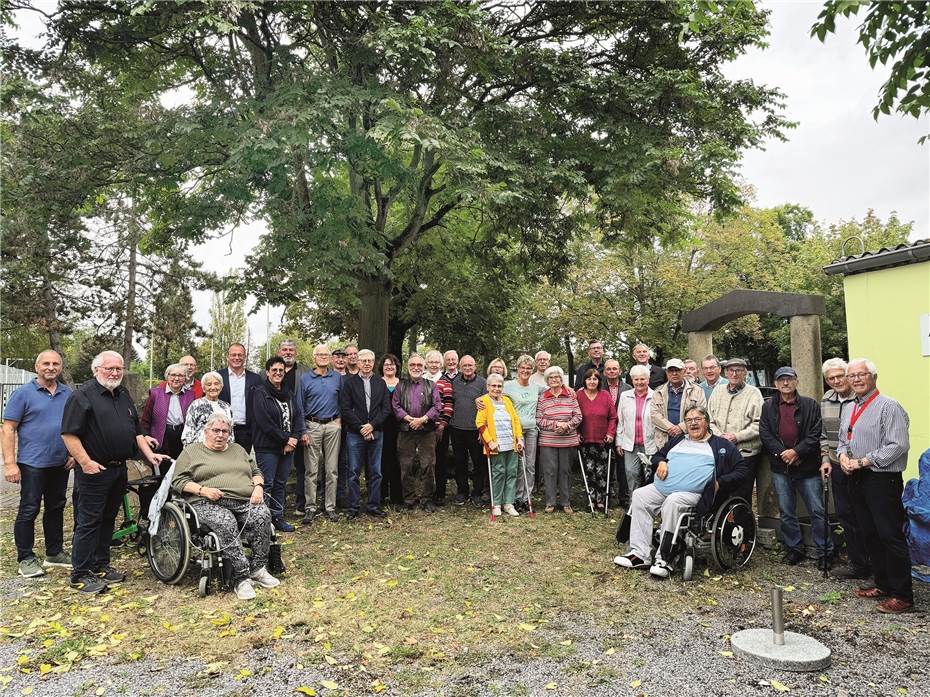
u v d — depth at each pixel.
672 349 24.77
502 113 10.60
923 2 4.22
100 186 10.60
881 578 4.94
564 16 11.23
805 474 5.94
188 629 4.38
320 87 8.89
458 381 8.59
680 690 3.54
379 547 6.45
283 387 7.64
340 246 9.63
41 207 10.30
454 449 8.52
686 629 4.40
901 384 7.48
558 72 10.64
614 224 12.87
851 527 5.50
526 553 6.27
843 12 3.85
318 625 4.48
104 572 5.50
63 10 9.19
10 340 32.28
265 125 8.20
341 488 8.54
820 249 26.34
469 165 9.04
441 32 9.04
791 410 5.97
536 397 8.64
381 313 13.21
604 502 8.19
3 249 18.28
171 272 30.66
